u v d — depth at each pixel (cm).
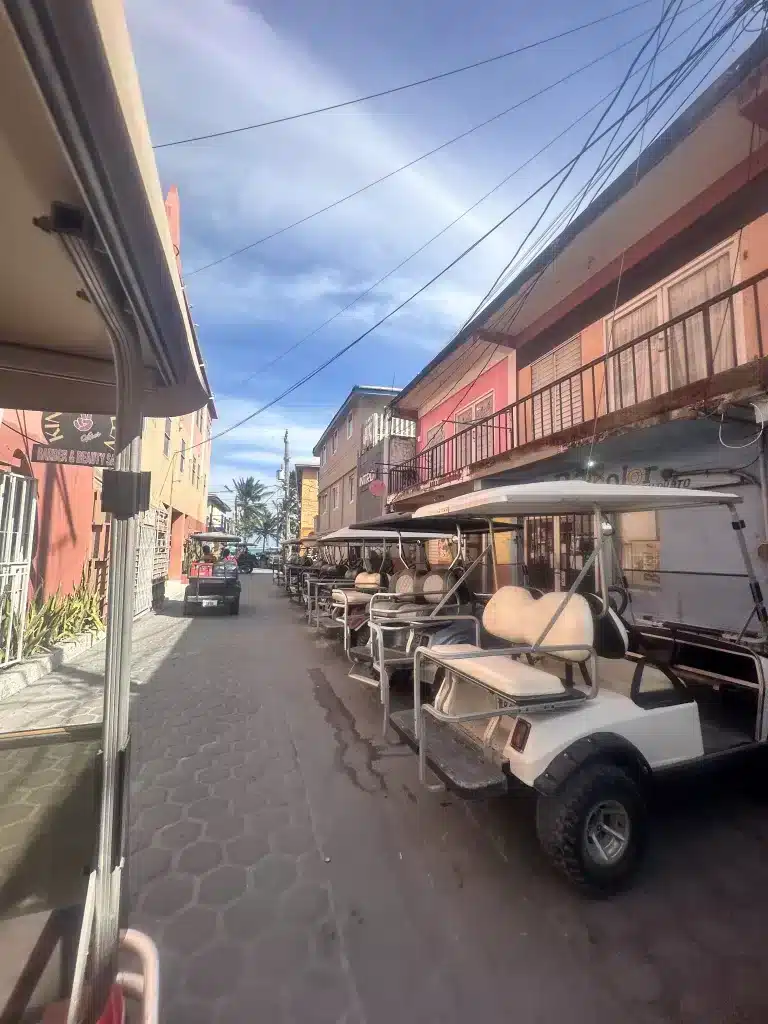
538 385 1046
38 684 679
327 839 333
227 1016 205
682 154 638
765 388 439
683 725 323
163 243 152
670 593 715
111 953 154
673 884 291
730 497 370
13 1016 161
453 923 259
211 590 1427
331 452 2828
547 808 280
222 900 273
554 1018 206
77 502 984
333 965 231
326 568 1408
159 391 252
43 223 132
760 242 630
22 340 226
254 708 600
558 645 309
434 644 543
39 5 84
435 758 321
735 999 216
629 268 816
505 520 643
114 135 110
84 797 186
